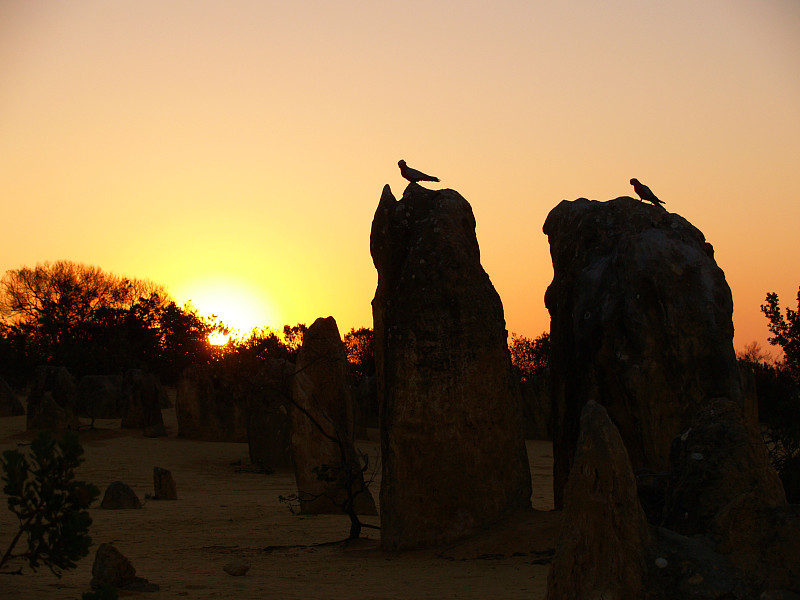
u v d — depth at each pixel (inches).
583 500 298.7
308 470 859.4
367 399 1902.1
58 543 378.3
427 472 546.3
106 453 1423.5
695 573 283.0
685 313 555.8
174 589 420.8
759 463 363.6
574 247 638.5
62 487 388.5
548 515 543.5
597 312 584.4
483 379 557.0
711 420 380.2
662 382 553.9
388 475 555.5
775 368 1710.1
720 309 558.3
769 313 1804.9
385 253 610.2
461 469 546.6
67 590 415.5
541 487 1144.8
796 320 1784.0
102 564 418.3
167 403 2233.0
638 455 564.4
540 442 1850.4
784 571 282.0
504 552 497.4
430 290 563.2
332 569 489.7
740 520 294.5
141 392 1765.5
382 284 612.4
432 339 557.9
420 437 549.6
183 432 1626.5
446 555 511.8
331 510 855.1
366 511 858.8
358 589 414.0
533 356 3417.8
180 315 3176.7
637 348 560.7
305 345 897.5
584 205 666.2
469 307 563.2
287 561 539.2
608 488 297.0
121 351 2497.5
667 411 550.6
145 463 1339.8
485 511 542.9
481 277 577.6
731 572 284.7
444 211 589.9
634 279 569.0
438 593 395.5
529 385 1931.6
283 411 1338.6
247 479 1230.3
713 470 361.7
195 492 1079.6
